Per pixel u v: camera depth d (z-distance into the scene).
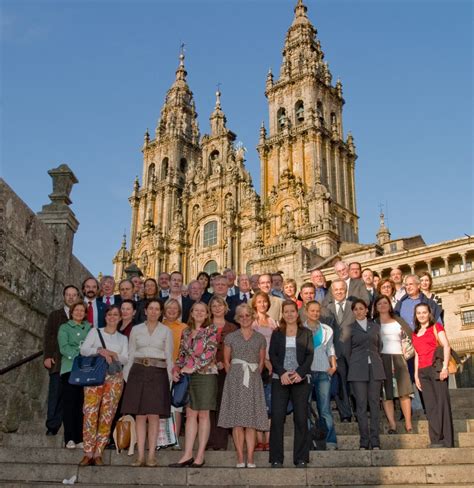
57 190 16.30
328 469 8.61
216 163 66.50
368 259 42.12
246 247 59.25
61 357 11.04
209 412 9.41
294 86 64.38
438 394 10.02
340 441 10.68
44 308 14.16
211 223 64.19
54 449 9.87
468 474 8.51
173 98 78.81
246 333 9.72
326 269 42.88
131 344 9.77
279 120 64.44
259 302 10.97
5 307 12.23
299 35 68.50
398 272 13.96
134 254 69.12
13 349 12.50
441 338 10.28
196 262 63.66
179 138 74.06
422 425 11.24
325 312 11.57
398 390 11.11
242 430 9.15
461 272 36.72
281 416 9.27
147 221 68.69
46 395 13.99
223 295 11.90
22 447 10.02
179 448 10.42
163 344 9.76
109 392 9.70
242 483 8.56
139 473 8.77
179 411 10.48
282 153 61.00
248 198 61.03
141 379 9.43
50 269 14.71
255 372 9.44
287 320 9.83
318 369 10.39
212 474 8.66
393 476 8.55
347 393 11.64
